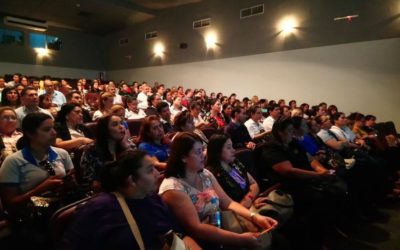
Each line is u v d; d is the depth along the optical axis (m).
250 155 2.25
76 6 8.72
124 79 11.45
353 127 4.66
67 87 5.80
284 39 7.23
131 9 9.12
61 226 1.11
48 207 1.34
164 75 10.07
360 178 2.83
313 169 2.43
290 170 2.10
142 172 1.11
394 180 3.57
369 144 3.85
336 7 6.40
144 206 1.14
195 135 1.50
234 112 3.91
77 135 2.57
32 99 2.89
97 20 10.13
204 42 8.87
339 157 2.71
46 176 1.64
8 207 1.51
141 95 7.02
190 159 1.44
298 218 1.95
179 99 5.36
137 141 2.52
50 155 1.76
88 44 11.85
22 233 1.34
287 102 7.27
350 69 6.27
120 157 1.14
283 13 7.20
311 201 2.04
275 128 2.39
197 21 9.01
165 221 1.17
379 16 5.86
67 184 1.54
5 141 2.21
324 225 2.11
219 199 1.57
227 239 1.29
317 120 3.52
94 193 1.50
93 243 0.99
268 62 7.55
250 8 7.81
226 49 8.38
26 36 10.20
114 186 1.13
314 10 6.72
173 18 9.62
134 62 11.04
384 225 2.57
